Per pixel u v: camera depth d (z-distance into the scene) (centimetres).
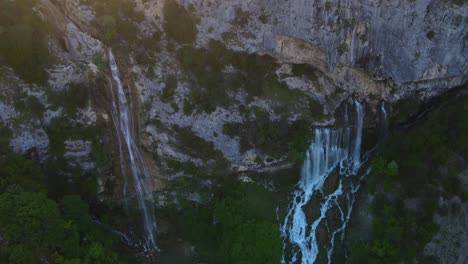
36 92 4684
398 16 4697
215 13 5188
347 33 4906
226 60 5284
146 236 5247
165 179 5309
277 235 4756
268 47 5247
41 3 5088
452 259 4738
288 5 4925
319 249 5091
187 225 5197
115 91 5219
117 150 5253
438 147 4984
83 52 5125
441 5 4638
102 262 4431
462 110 5009
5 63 4650
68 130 4838
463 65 4975
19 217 3988
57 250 4197
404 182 5078
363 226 5066
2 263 3912
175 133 5297
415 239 4794
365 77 5297
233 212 4912
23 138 4625
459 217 4825
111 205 5244
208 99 5288
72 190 4925
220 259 4922
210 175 5306
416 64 4881
